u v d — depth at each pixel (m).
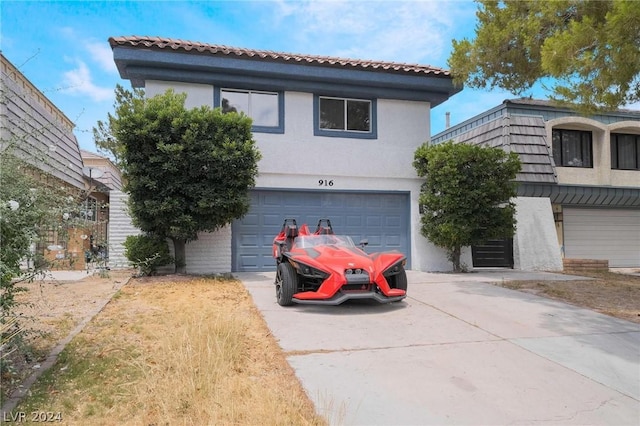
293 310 6.41
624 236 16.14
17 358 4.04
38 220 3.65
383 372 3.99
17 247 3.47
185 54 9.94
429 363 4.24
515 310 6.50
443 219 10.72
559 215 15.52
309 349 4.61
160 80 10.29
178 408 3.09
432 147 11.08
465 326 5.59
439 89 11.74
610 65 5.91
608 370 4.14
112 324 5.32
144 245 9.34
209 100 10.52
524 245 12.52
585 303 7.05
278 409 3.12
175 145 8.58
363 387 3.65
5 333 3.73
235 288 8.08
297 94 11.09
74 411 3.08
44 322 5.36
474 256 12.65
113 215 11.02
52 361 4.00
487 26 8.14
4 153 3.64
